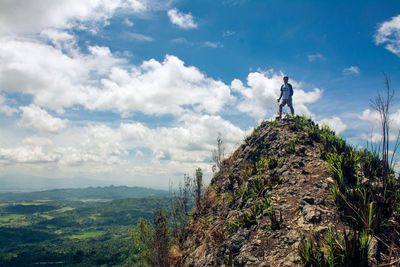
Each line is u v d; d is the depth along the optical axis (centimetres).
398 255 351
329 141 847
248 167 974
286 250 436
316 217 474
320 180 627
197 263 648
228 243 562
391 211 425
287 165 797
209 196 1097
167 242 871
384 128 400
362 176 575
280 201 614
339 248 363
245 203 734
